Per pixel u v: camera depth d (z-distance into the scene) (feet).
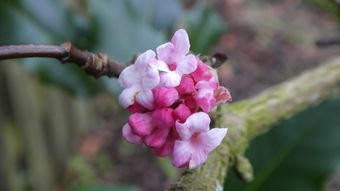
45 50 0.32
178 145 0.30
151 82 0.29
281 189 0.53
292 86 0.51
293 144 0.54
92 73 0.35
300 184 0.53
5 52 0.30
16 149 1.08
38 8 0.68
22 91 1.06
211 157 0.38
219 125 0.40
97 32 0.64
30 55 0.31
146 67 0.30
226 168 0.39
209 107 0.30
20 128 1.08
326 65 0.54
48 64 0.66
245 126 0.45
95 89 0.68
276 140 0.54
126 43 0.65
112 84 0.64
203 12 0.73
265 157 0.54
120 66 0.36
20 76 1.05
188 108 0.30
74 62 0.34
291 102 0.50
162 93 0.29
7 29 0.65
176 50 0.31
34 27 0.67
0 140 0.99
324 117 0.54
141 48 0.66
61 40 0.67
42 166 1.19
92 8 0.64
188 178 0.36
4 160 1.01
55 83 0.67
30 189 1.15
